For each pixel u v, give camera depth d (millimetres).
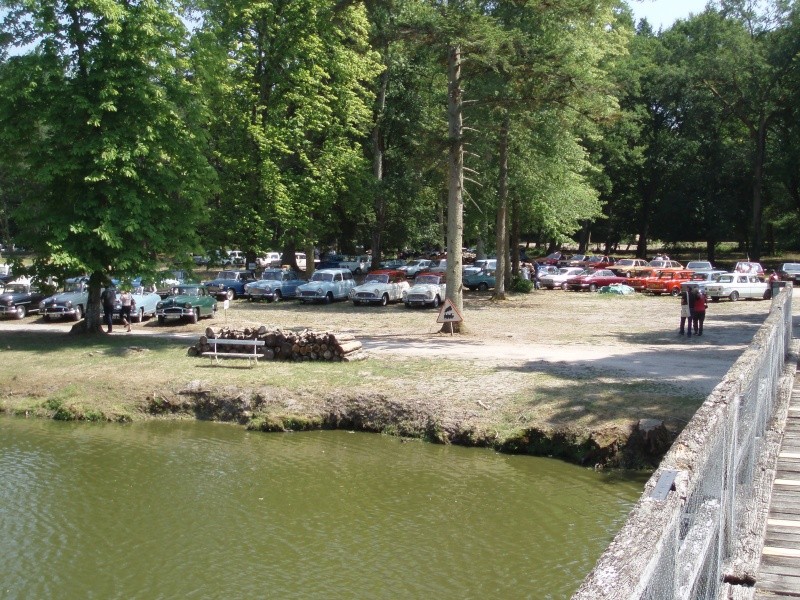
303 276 48531
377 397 17797
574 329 28766
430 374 19375
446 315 27109
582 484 13344
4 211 46750
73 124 23922
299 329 27688
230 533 11492
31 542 11195
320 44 42062
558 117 27016
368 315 34562
